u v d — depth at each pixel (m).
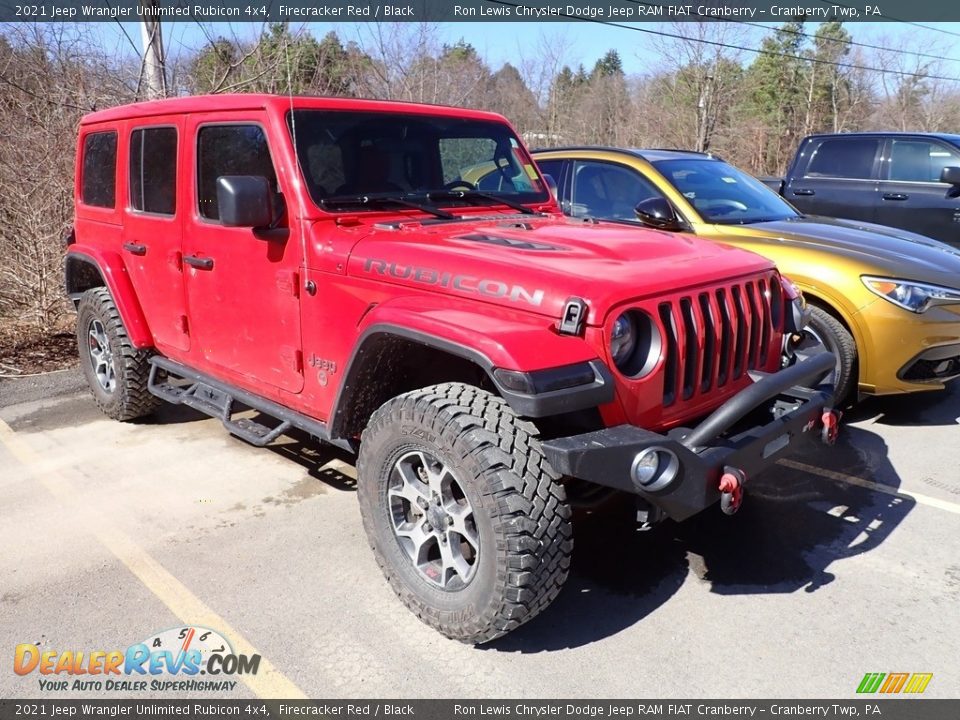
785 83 38.38
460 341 2.70
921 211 8.28
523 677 2.77
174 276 4.37
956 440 4.95
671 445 2.61
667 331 2.92
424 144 4.02
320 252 3.41
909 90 38.50
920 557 3.56
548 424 2.90
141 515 3.98
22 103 7.72
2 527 3.86
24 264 7.60
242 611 3.16
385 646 2.94
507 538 2.57
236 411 5.52
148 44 8.19
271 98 3.64
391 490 3.07
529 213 4.26
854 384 5.09
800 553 3.60
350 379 3.19
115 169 4.89
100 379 5.46
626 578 3.40
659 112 32.44
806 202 9.19
